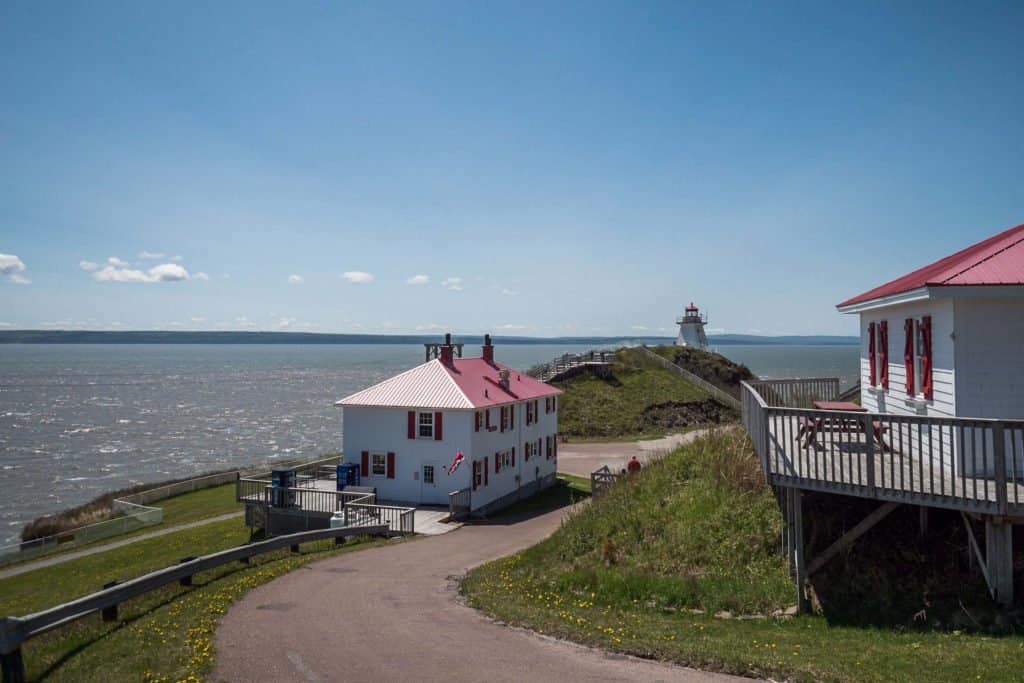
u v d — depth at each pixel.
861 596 11.86
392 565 18.12
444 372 32.22
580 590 13.80
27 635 9.62
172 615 12.14
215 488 38.78
